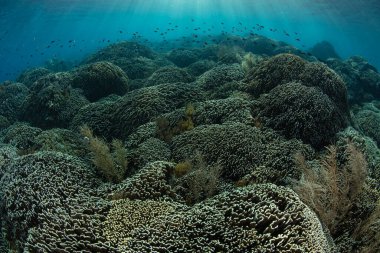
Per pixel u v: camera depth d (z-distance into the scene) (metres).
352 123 2.37
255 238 0.99
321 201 1.30
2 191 1.46
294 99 1.97
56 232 1.10
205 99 2.63
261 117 2.00
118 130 2.41
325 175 1.34
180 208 1.24
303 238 0.97
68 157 1.65
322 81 2.27
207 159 1.65
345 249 1.15
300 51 5.76
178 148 1.80
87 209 1.22
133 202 1.25
